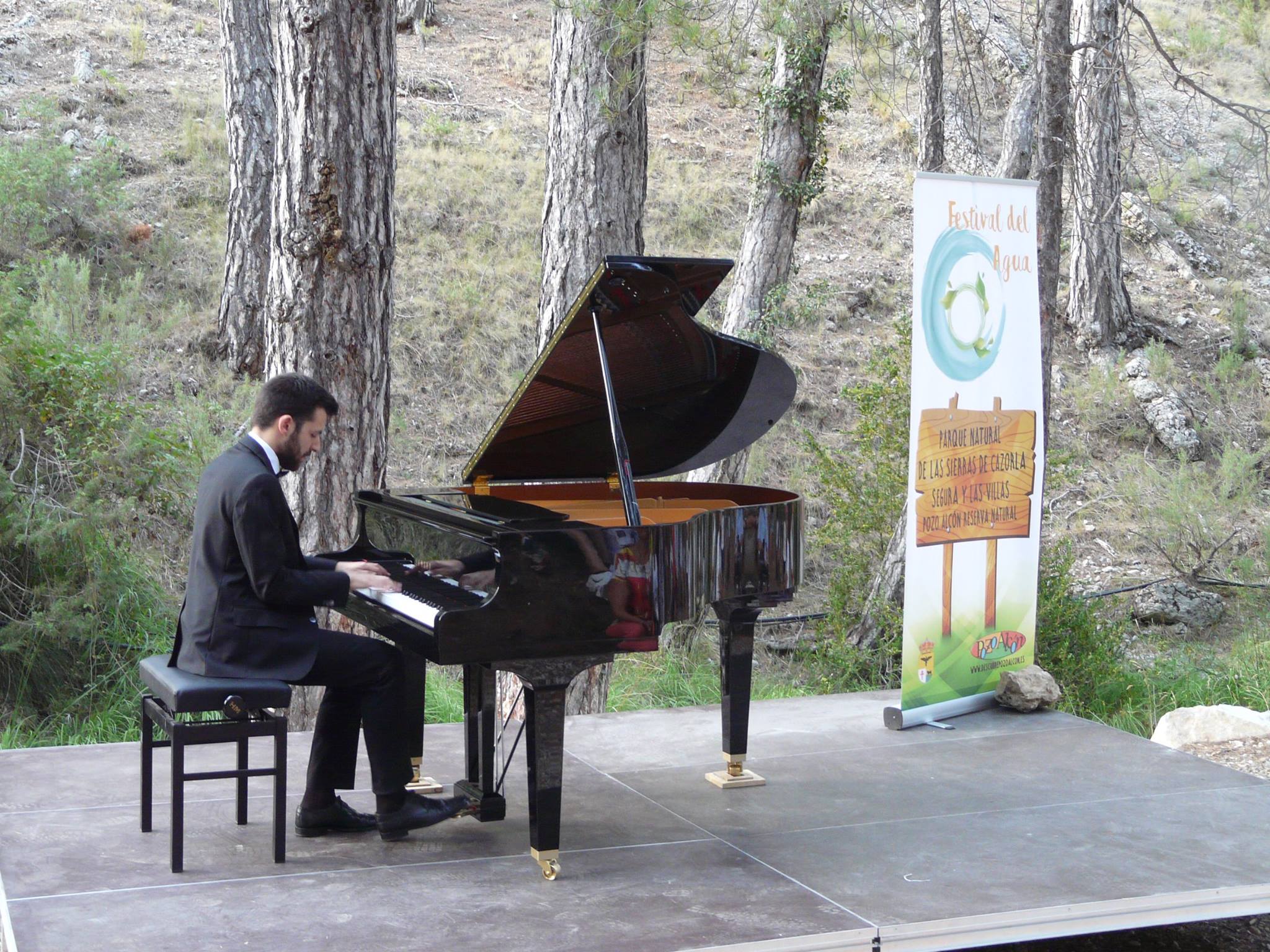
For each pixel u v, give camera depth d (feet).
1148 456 43.19
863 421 29.63
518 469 15.71
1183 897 11.51
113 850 11.96
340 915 10.44
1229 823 13.69
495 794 13.41
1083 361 47.29
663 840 12.78
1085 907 11.19
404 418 37.01
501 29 65.62
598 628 11.24
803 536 14.12
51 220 37.27
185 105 47.16
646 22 21.16
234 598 11.36
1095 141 36.14
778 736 17.33
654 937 10.14
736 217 50.37
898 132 58.39
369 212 17.65
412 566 12.03
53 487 24.61
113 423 25.66
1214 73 59.31
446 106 54.90
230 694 10.96
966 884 11.61
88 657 23.91
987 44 50.88
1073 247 47.85
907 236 51.78
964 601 18.45
